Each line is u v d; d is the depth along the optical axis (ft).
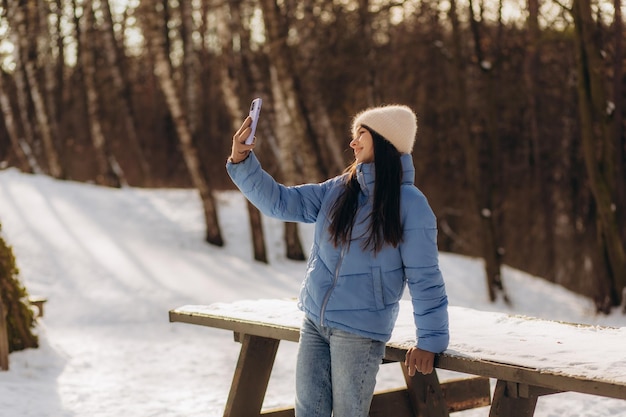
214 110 81.71
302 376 9.19
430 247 8.63
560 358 8.54
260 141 55.21
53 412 15.35
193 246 48.67
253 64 58.44
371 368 8.87
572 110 64.64
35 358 19.83
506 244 68.18
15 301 20.15
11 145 77.51
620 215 42.65
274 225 54.80
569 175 65.31
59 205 51.39
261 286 41.60
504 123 66.95
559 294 50.26
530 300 47.19
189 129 50.31
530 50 52.60
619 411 16.24
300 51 57.57
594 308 44.65
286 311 11.84
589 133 40.60
